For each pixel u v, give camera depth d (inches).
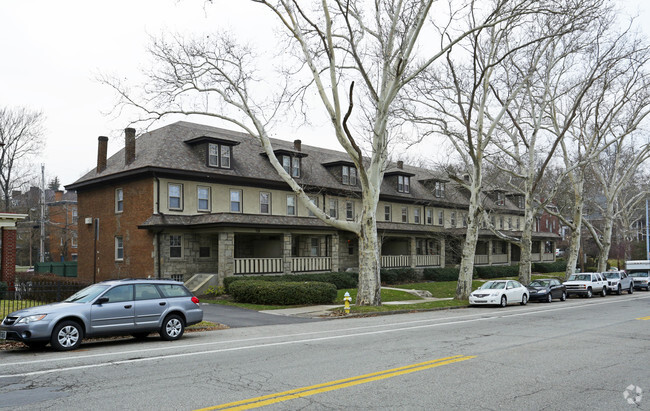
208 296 1018.7
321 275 1212.5
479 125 1019.3
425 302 1005.8
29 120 1729.8
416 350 442.6
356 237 1523.1
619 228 2372.0
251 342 498.3
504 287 1025.5
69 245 2282.2
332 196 1457.9
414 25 756.6
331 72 750.5
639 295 1432.1
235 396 282.0
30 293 769.6
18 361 393.4
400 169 1742.1
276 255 1266.0
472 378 329.1
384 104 788.0
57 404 266.8
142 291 507.5
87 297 482.6
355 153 784.9
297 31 739.4
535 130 1189.7
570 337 532.4
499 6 745.0
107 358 405.7
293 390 295.6
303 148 1594.5
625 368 365.4
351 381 319.0
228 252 1051.9
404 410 255.1
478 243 2046.0
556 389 301.1
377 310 820.6
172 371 351.9
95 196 1250.0
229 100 779.4
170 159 1112.8
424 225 1756.9
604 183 1600.6
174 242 1101.1
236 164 1248.2
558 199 1878.7
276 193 1321.4
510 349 449.1
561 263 2306.8
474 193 1051.9
